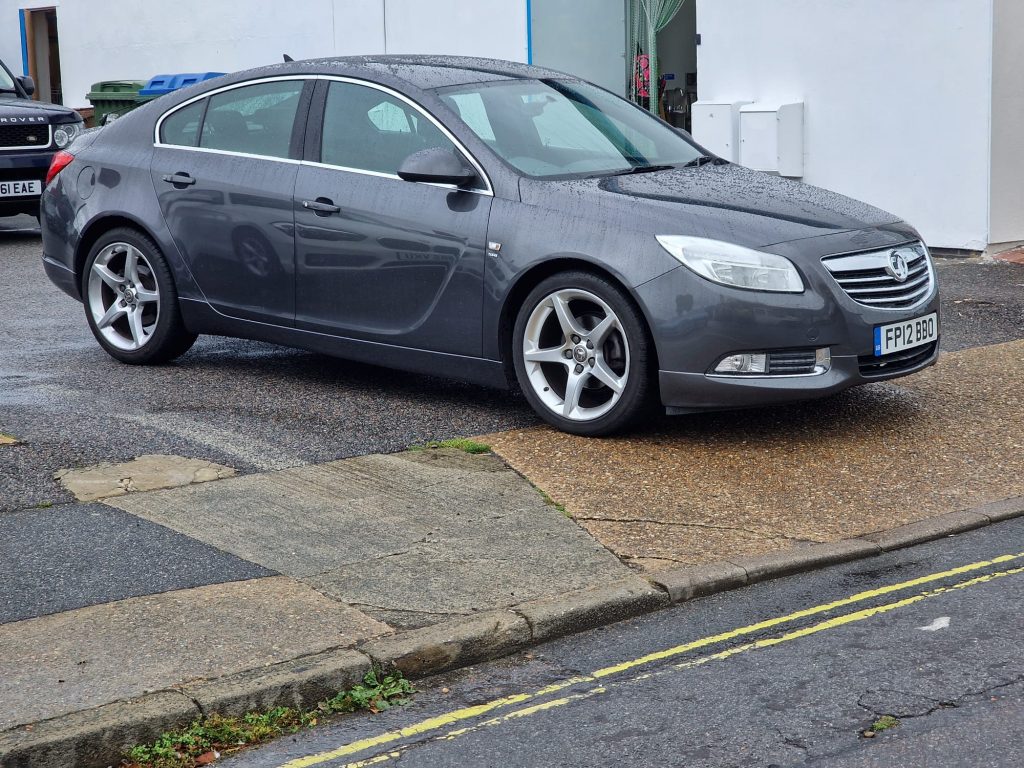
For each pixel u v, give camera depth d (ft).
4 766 11.10
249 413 22.06
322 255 22.70
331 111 23.12
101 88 57.77
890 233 20.72
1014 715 11.90
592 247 19.80
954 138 37.68
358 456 19.62
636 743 11.63
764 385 19.19
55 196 26.30
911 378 24.49
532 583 14.93
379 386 24.08
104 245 25.40
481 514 17.22
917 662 13.10
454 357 21.63
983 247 37.55
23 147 45.50
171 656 12.93
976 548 16.38
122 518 16.85
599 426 20.29
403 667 13.10
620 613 14.48
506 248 20.63
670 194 20.51
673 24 51.37
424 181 20.97
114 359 26.30
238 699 12.19
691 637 13.97
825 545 16.21
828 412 22.17
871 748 11.38
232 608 14.10
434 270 21.48
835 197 22.02
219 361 26.23
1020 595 14.75
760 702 12.35
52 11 70.69
